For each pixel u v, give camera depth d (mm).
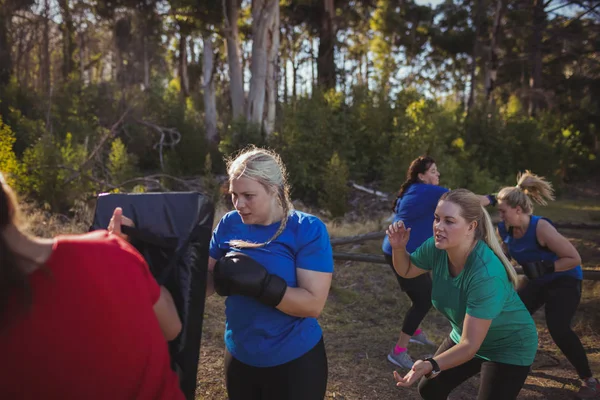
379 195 14398
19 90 17969
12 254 1042
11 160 10188
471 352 2391
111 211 1782
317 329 2307
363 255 7203
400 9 32125
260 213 2219
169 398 1251
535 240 3938
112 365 1137
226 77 33344
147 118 19812
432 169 4508
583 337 5227
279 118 17516
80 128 16766
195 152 19406
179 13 20188
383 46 29766
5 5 21344
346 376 4172
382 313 6078
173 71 36656
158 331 1246
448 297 2680
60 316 1083
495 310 2432
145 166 20062
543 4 25469
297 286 2191
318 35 26141
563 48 27812
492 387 2693
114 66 26469
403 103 16141
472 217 2508
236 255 2043
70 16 25016
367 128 16078
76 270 1119
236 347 2273
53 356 1081
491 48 20609
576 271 3998
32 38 26000
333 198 12773
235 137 15938
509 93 30047
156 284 1324
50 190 10281
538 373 4375
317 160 15133
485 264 2479
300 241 2193
